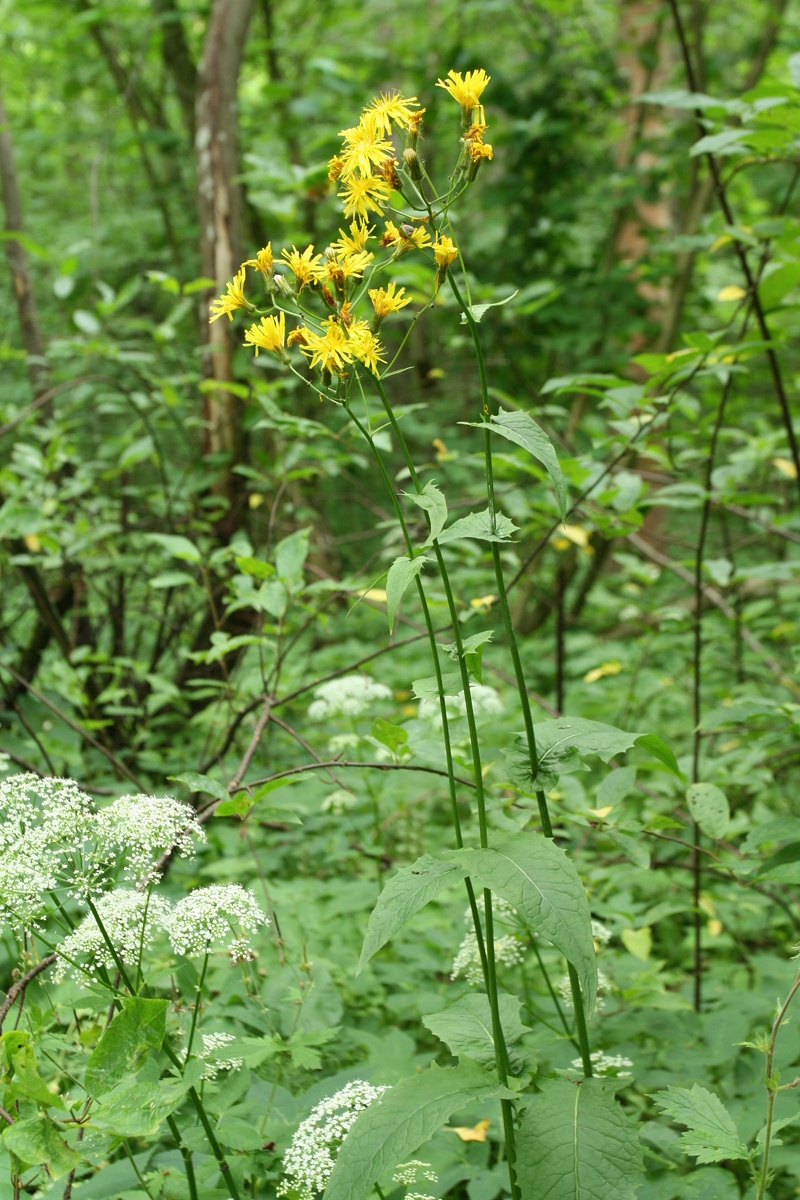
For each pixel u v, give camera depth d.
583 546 3.09
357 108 7.11
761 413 5.33
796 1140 1.99
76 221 8.07
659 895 3.21
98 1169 1.72
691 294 7.03
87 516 4.10
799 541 3.26
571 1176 1.29
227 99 3.99
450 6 7.77
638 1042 2.38
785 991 2.53
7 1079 1.21
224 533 3.86
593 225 8.49
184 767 3.52
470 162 1.36
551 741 1.51
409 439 5.89
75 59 7.41
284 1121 1.79
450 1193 1.97
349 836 3.25
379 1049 2.09
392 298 1.41
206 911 1.44
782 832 1.90
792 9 8.13
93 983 1.41
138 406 3.88
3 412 4.17
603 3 7.68
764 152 2.42
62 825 1.41
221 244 4.01
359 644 5.22
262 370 4.01
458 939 2.63
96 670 3.88
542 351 6.68
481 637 1.39
